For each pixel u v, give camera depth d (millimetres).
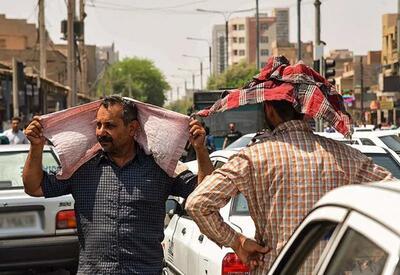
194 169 8133
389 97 65625
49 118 4434
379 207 2117
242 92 3818
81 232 4383
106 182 4328
